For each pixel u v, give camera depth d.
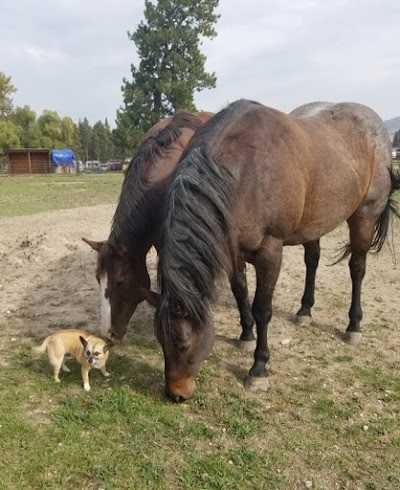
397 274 6.01
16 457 2.42
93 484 2.25
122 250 3.28
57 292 5.13
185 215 2.56
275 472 2.40
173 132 3.99
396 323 4.48
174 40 30.66
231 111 3.13
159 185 3.55
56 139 58.56
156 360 3.60
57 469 2.34
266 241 3.03
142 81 31.69
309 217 3.42
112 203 13.48
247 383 3.22
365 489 2.32
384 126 4.26
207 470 2.37
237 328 4.33
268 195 2.91
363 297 5.17
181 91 30.19
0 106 49.59
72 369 3.39
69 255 6.51
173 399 2.83
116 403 2.90
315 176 3.32
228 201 2.72
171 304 2.53
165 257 2.53
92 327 4.21
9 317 4.46
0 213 11.30
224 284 2.73
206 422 2.81
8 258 6.40
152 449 2.51
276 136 3.06
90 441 2.55
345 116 4.05
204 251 2.54
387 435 2.76
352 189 3.69
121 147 32.00
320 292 5.31
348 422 2.88
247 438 2.66
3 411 2.82
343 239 8.23
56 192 18.20
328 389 3.26
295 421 2.87
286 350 3.88
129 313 3.53
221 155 2.87
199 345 2.68
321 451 2.57
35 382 3.19
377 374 3.50
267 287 3.12
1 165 47.22
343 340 4.11
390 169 4.17
